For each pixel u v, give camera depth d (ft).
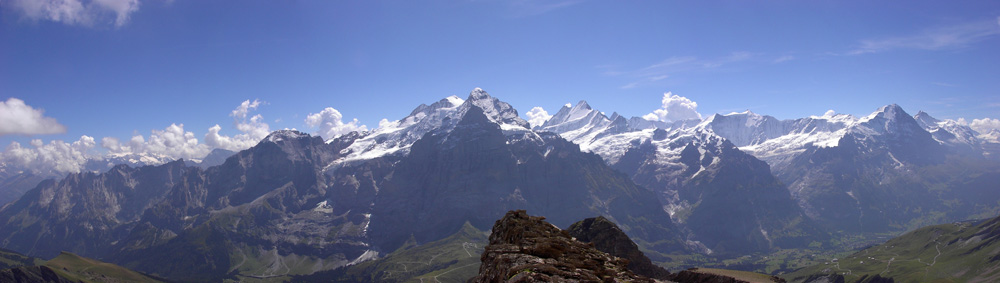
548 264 90.99
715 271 245.04
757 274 233.55
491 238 159.63
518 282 81.66
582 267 96.63
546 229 129.18
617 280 90.84
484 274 110.11
